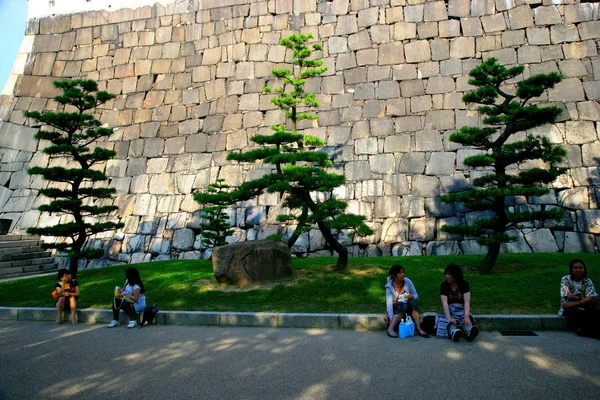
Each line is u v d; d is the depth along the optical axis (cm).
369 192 1584
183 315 793
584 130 1482
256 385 455
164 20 2094
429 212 1508
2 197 1920
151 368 525
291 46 1279
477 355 532
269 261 998
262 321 753
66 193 1227
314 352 571
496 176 1010
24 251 1675
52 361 569
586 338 599
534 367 480
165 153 1867
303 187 1037
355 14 1862
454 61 1695
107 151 1239
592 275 891
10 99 2084
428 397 408
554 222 1388
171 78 1995
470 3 1755
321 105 1769
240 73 1905
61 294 835
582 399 390
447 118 1625
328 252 1524
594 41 1598
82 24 2184
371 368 497
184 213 1716
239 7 2008
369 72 1766
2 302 991
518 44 1659
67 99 1216
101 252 1209
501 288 834
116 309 796
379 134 1664
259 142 1041
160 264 1346
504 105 991
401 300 652
